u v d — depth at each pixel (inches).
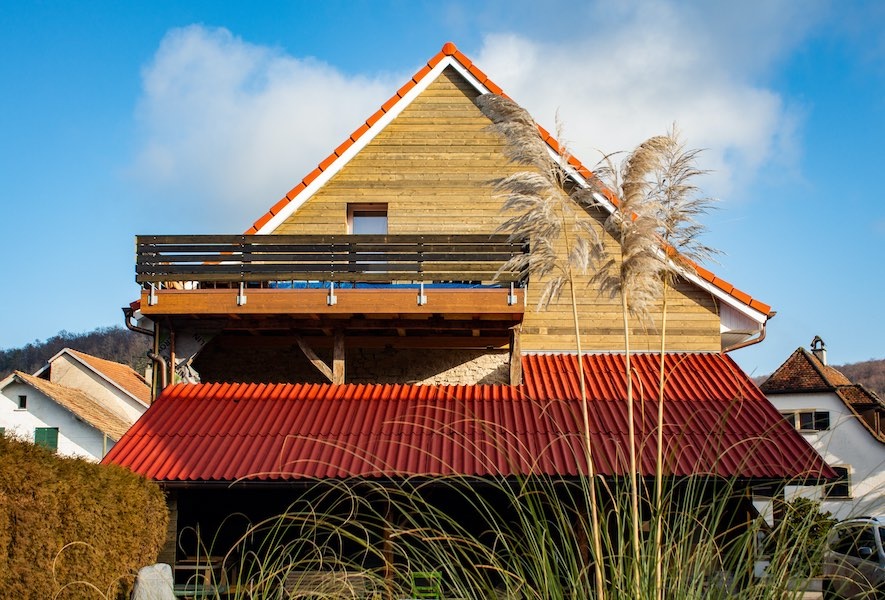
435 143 693.3
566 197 305.3
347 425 534.0
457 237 593.9
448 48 701.3
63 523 343.9
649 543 203.2
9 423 1364.4
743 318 658.2
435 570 221.5
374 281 590.6
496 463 481.1
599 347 657.6
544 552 207.0
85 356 1690.5
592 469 239.3
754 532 203.3
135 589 287.4
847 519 214.5
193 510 585.0
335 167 687.7
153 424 542.0
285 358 677.9
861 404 1337.4
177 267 593.9
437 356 673.6
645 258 285.4
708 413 535.8
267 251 593.6
